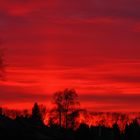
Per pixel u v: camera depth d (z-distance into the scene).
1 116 169.88
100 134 182.25
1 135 149.88
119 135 195.75
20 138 154.38
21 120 176.50
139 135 196.75
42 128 180.50
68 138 172.75
